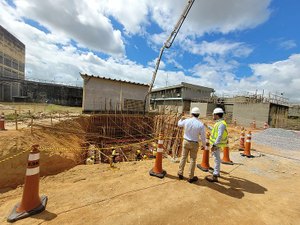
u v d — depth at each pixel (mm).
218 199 3904
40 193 3875
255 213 3463
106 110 20672
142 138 19328
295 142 11492
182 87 40406
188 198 3852
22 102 39781
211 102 34969
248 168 6168
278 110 24141
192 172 4613
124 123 19250
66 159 7309
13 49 47281
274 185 4891
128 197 3762
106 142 15625
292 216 3412
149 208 3395
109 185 4316
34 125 9242
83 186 4230
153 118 21891
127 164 6258
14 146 6207
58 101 45719
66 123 12523
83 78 20062
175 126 17016
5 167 5406
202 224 3039
